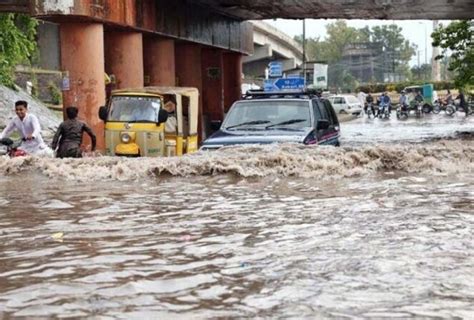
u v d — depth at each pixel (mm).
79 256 5816
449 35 32312
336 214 7523
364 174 10750
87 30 18969
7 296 4719
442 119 45031
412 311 4281
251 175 10695
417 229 6641
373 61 139125
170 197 8953
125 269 5379
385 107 49219
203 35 29656
